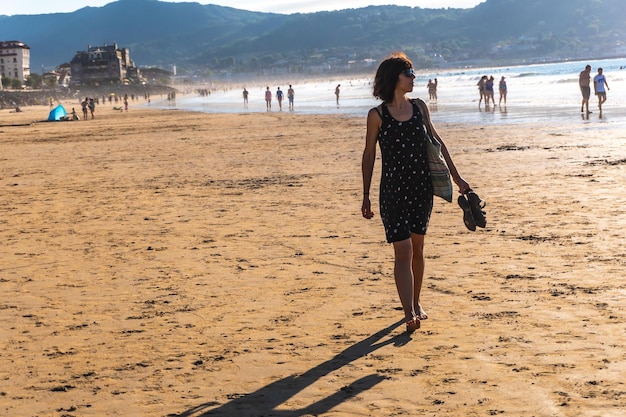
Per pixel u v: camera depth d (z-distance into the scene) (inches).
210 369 189.3
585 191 438.3
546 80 3582.7
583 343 191.9
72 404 171.6
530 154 645.9
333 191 498.6
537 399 159.0
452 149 726.5
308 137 993.5
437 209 405.7
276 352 199.2
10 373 194.2
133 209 474.6
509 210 392.5
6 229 426.0
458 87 3501.5
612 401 155.7
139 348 208.8
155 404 168.7
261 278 280.8
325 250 323.0
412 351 193.8
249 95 5329.7
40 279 299.4
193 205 475.8
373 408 159.6
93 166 776.9
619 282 247.8
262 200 479.2
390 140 207.6
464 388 167.5
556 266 273.1
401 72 207.8
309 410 160.6
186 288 272.4
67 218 454.0
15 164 851.4
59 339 221.0
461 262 287.1
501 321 214.2
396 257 209.8
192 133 1239.5
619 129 829.2
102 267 314.7
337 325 219.8
